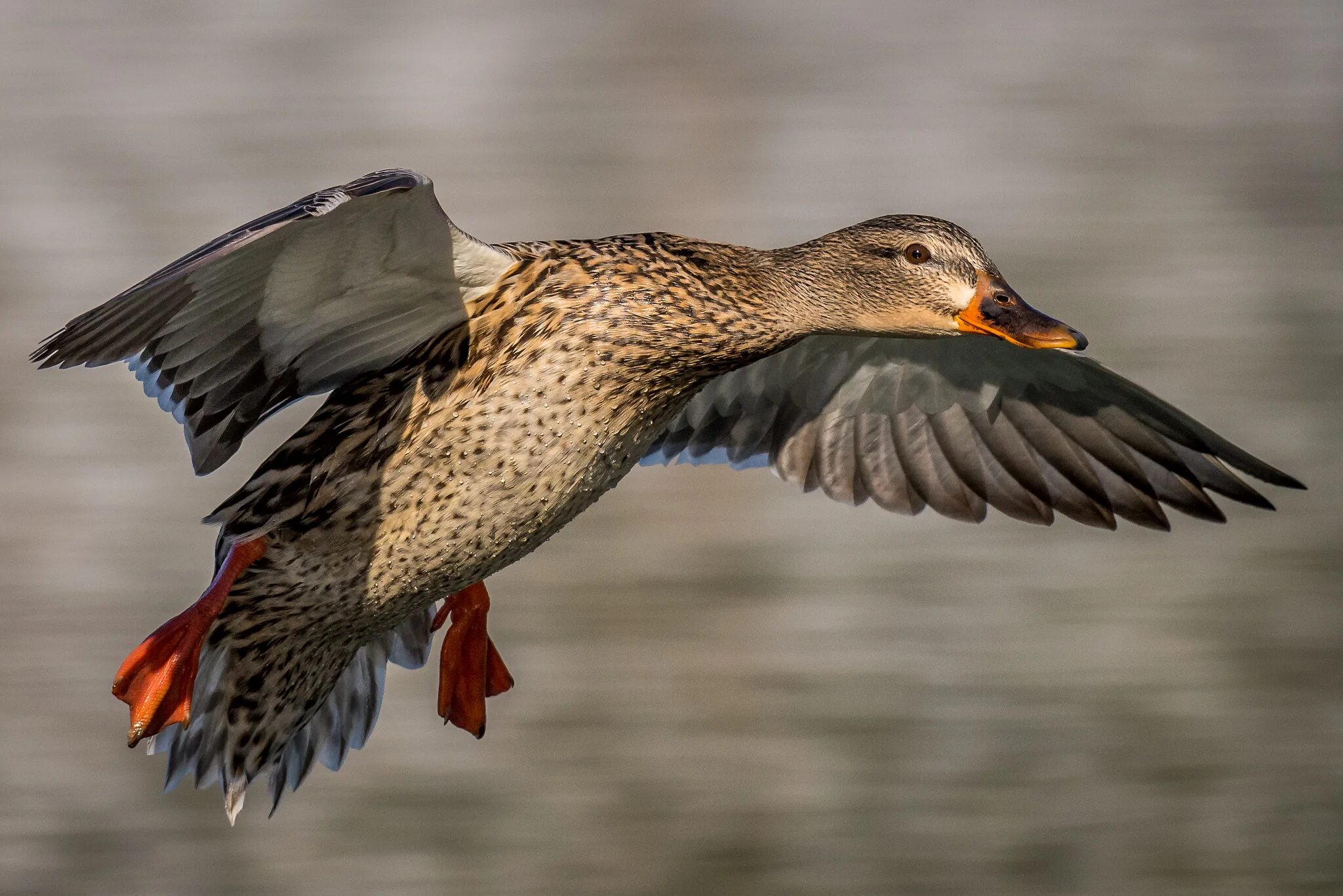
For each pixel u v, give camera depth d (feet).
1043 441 31.32
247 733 27.37
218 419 25.99
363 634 27.78
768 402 32.24
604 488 27.91
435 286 25.77
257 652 27.07
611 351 26.94
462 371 26.37
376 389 26.58
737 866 38.65
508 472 26.68
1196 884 37.40
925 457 31.94
